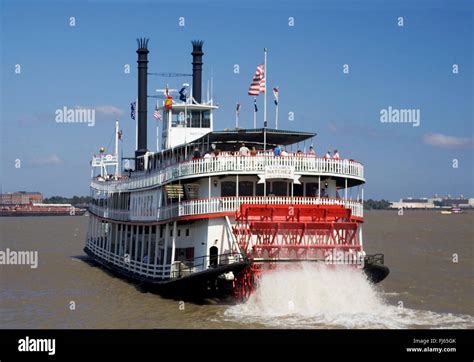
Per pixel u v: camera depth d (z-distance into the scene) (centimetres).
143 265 4072
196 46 5247
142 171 4775
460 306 3553
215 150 3588
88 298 3741
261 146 4025
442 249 7338
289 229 3297
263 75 3694
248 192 3547
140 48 5269
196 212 3406
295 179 3412
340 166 3509
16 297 3822
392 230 11662
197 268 3472
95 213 5634
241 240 3281
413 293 4012
